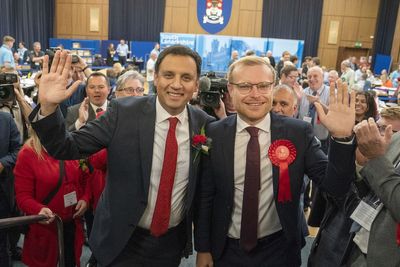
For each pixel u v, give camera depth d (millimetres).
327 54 14156
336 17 13906
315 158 1478
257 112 1460
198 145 1502
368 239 1345
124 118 1459
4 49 8352
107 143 1452
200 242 1619
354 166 1299
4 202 2225
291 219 1509
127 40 14039
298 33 13906
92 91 2717
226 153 1524
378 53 13727
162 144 1487
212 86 2418
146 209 1513
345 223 1505
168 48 1428
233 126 1549
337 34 14031
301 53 12859
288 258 1570
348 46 14086
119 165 1459
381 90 8180
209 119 1665
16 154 2225
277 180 1472
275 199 1484
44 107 1239
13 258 2658
